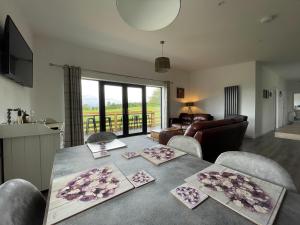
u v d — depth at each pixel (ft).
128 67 14.88
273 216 1.63
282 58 14.64
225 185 2.25
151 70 16.80
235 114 15.81
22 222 1.83
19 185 2.08
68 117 10.92
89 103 13.55
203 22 8.55
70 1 6.97
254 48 12.25
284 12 7.63
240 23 8.67
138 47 12.28
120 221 1.60
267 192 2.06
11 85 6.32
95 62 12.80
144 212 1.73
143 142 4.97
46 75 10.65
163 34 10.03
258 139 15.12
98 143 4.78
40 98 10.45
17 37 5.98
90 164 3.17
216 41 10.99
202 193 2.06
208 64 17.06
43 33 10.05
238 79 16.55
